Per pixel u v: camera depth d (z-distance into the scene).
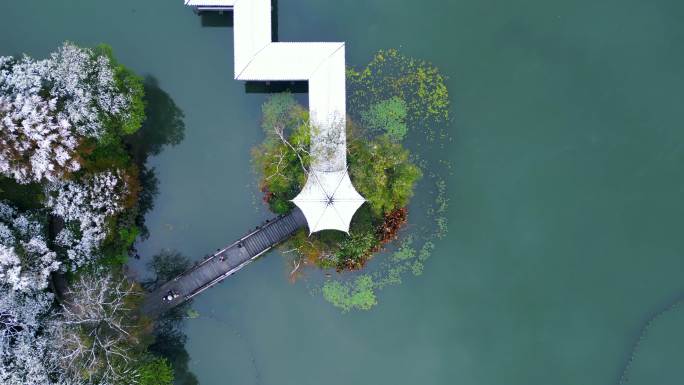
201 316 31.55
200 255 31.45
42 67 27.08
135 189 30.28
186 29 31.25
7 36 30.77
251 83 31.08
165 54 31.23
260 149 30.92
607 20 31.36
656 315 31.42
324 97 28.81
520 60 31.44
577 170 31.48
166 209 31.44
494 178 31.45
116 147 29.70
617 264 31.55
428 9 31.34
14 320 27.81
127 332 27.50
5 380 27.34
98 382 27.47
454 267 31.50
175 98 31.31
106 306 28.83
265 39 28.77
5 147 25.67
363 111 30.80
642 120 31.41
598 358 31.56
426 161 31.16
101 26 31.03
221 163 31.38
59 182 28.02
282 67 28.88
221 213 31.42
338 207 27.31
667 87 31.34
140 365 28.59
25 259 27.61
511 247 31.56
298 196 27.39
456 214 31.41
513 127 31.41
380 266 31.25
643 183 31.47
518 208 31.52
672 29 31.30
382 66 31.05
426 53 31.25
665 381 31.34
